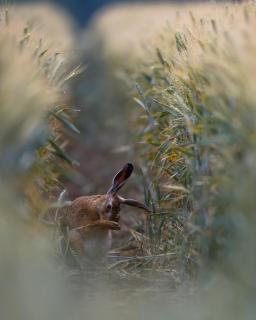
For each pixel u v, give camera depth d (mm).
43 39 15391
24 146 11484
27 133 11008
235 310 10555
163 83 17078
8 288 10617
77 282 13953
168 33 17844
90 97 34625
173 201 15055
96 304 11992
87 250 15219
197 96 13234
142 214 18047
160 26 23438
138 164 20078
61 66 14945
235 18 13594
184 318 10867
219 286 11211
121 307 12227
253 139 10984
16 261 10797
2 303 10516
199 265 12398
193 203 13242
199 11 17875
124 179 15398
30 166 12195
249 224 10836
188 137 14203
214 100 11992
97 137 30906
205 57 12383
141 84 20016
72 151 28281
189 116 13484
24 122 11000
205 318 10758
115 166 26422
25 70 11492
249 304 10484
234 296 10695
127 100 27062
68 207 15664
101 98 34375
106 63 36156
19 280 10695
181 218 14367
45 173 14219
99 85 36125
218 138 11586
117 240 18047
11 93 10969
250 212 10875
